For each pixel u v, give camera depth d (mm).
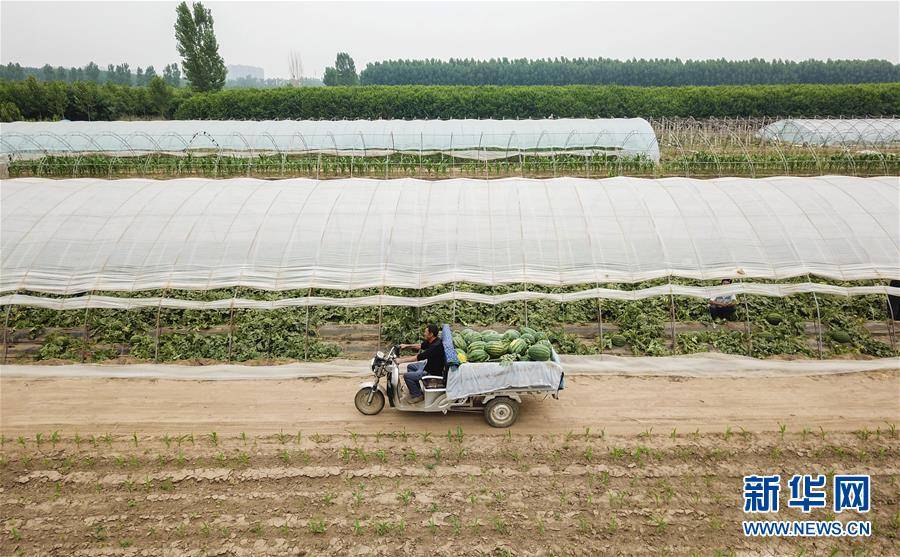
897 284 20875
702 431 14555
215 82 91938
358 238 20922
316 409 15672
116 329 20359
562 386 14578
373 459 13516
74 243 20438
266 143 50406
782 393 16344
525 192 23734
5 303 18531
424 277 19812
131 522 11695
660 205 22391
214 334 20359
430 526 11469
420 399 14727
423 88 87250
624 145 49000
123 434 14555
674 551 10875
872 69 171250
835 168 44375
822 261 19750
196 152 50281
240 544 11102
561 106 80938
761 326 20375
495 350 14758
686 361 17969
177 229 21141
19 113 70625
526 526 11492
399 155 49562
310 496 12344
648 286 22297
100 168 43719
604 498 12250
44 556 10883
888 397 16047
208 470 13172
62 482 12812
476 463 13375
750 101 83000
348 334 20641
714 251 20266
